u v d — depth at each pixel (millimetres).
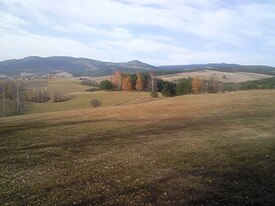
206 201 12875
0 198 13406
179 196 13352
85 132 28641
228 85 137750
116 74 137250
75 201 12961
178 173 16422
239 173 16484
